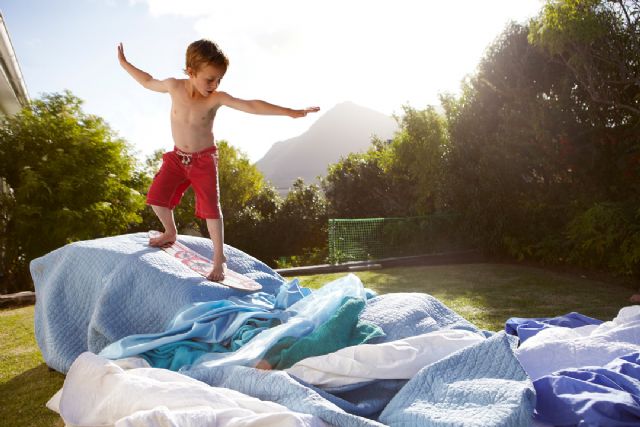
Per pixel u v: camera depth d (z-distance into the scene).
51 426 2.75
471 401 1.83
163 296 3.29
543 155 10.09
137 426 1.58
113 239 3.94
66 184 11.24
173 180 3.76
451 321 3.16
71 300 3.56
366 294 3.58
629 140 8.95
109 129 13.00
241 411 1.72
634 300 6.07
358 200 18.25
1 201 11.19
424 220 11.15
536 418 1.89
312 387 2.16
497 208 10.56
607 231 8.37
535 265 9.80
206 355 2.72
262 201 24.94
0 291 10.76
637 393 1.86
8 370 3.87
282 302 3.41
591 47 8.66
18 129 11.79
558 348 2.39
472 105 10.97
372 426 1.68
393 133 14.18
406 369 2.23
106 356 2.74
